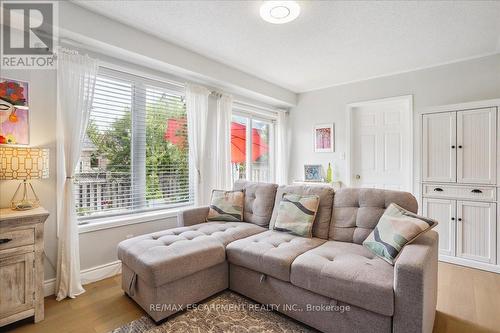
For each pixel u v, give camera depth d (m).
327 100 4.39
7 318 1.67
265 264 1.87
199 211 2.79
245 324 1.76
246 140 4.36
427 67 3.46
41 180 2.15
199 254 1.93
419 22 2.36
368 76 3.86
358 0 2.02
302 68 3.53
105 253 2.52
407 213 1.80
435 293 1.78
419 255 1.43
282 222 2.40
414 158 3.56
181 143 3.26
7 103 1.99
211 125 3.55
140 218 2.77
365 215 2.10
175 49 2.81
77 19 2.12
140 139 2.86
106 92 2.59
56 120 2.22
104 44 2.30
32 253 1.78
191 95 3.18
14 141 2.02
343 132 4.22
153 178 2.98
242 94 3.97
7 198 2.02
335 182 4.14
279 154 4.73
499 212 2.64
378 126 3.96
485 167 2.71
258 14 2.23
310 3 2.06
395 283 1.37
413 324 1.32
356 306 1.50
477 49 2.95
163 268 1.72
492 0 2.03
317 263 1.67
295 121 4.80
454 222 2.88
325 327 1.62
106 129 2.59
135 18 2.31
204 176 3.45
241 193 2.93
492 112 2.68
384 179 3.91
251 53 3.03
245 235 2.39
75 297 2.12
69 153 2.19
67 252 2.15
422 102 3.51
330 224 2.28
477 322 1.81
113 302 2.05
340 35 2.60
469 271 2.69
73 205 2.21
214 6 2.12
